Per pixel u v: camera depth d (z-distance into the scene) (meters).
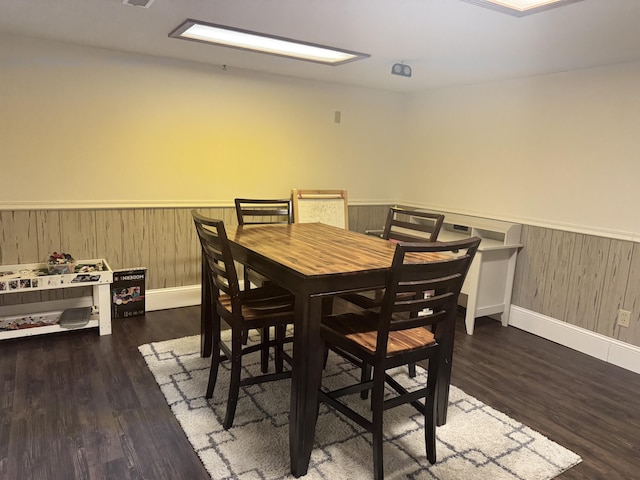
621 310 3.06
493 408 2.44
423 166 4.62
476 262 3.45
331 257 2.11
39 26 2.69
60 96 3.16
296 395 1.83
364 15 2.20
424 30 2.40
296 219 4.16
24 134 3.09
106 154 3.38
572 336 3.34
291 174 4.23
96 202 3.40
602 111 3.10
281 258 2.04
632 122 2.95
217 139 3.80
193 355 2.90
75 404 2.29
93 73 3.24
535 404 2.51
